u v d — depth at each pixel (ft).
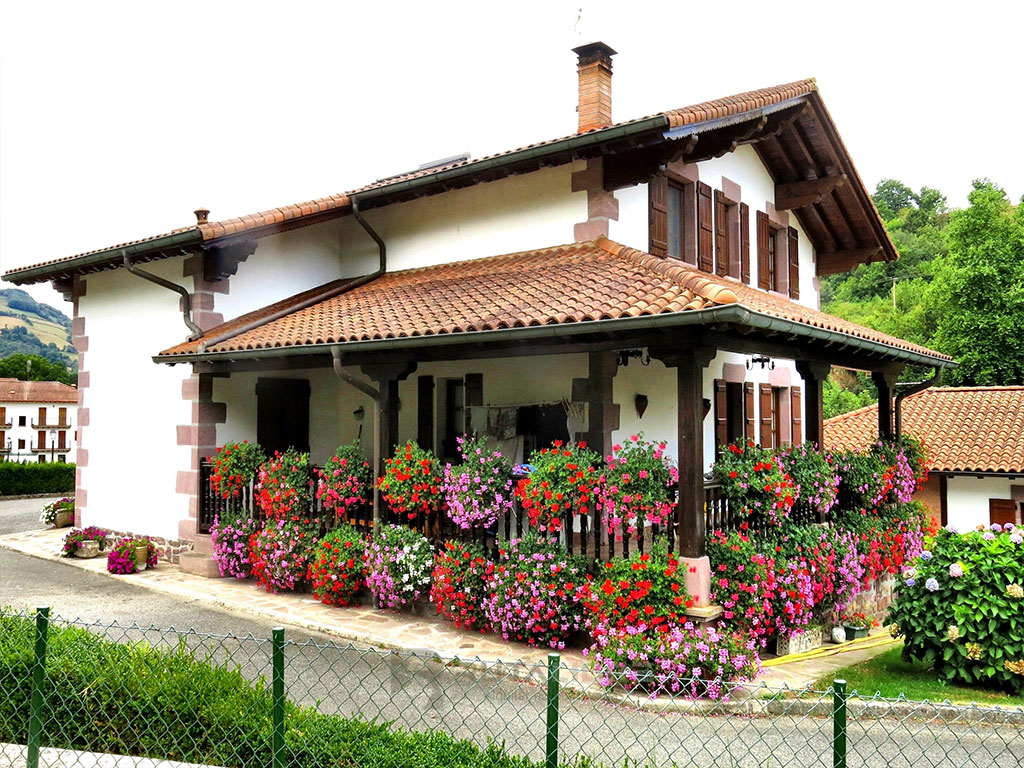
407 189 36.04
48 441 150.92
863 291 122.83
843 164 40.29
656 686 19.31
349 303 33.91
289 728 12.73
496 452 25.29
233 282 36.14
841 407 88.53
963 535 23.45
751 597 21.49
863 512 31.68
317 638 24.09
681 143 28.40
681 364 21.36
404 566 25.77
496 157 31.68
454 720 17.10
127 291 38.78
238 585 31.12
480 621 24.25
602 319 21.34
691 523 21.09
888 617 23.82
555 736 10.71
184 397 35.37
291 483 29.68
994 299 65.26
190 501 34.99
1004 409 51.90
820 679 21.76
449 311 27.14
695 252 34.60
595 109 35.47
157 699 13.58
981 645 21.45
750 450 24.34
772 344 25.23
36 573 34.04
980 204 68.80
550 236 32.86
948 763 15.96
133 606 27.99
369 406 37.17
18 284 43.75
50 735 13.94
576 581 22.22
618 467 21.86
